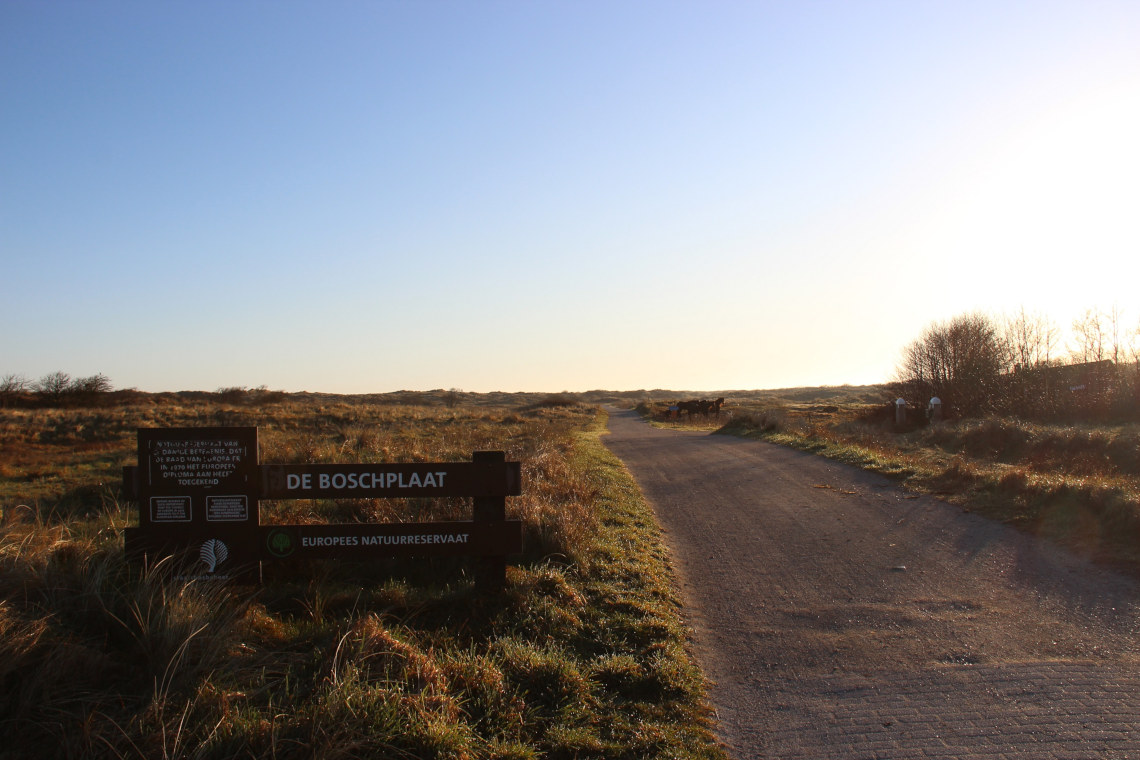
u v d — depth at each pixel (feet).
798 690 16.72
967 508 35.19
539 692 15.80
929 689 16.46
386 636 15.85
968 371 101.14
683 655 18.51
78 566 16.92
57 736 12.07
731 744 14.35
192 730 12.50
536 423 106.63
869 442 64.08
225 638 15.51
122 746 12.01
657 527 34.35
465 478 20.92
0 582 15.24
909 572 25.82
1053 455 59.31
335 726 12.66
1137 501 29.63
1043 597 22.45
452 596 21.08
